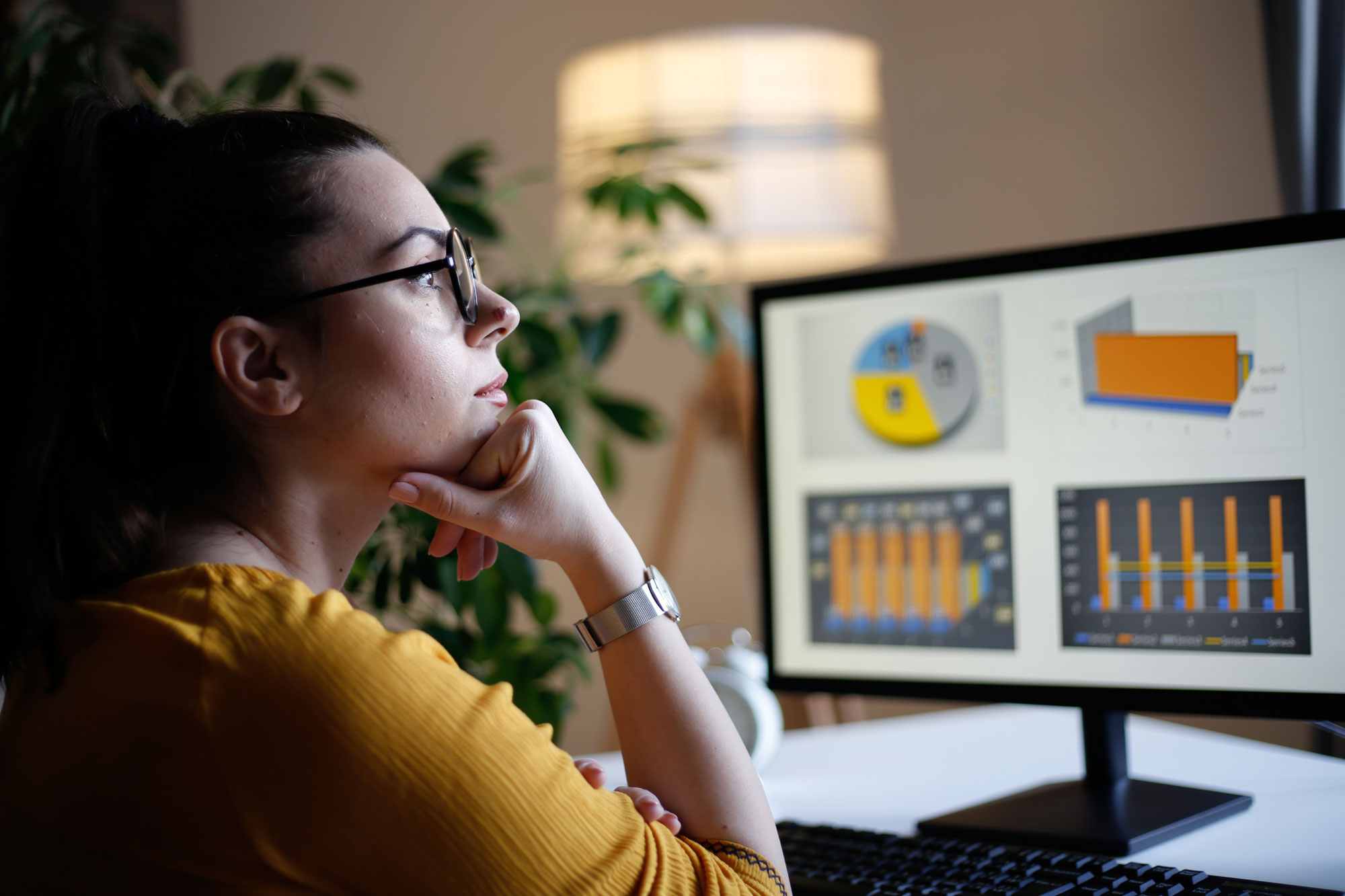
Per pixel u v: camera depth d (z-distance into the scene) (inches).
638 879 22.4
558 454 26.8
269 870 20.6
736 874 24.3
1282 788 38.4
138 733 20.9
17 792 23.0
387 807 20.3
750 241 71.7
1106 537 35.8
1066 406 36.6
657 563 89.2
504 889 20.7
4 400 24.7
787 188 72.2
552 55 100.9
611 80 74.0
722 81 71.8
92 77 45.3
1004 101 93.8
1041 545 37.0
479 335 26.2
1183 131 77.5
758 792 26.5
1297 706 32.5
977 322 38.4
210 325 24.1
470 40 98.7
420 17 97.3
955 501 38.8
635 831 23.1
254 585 22.5
